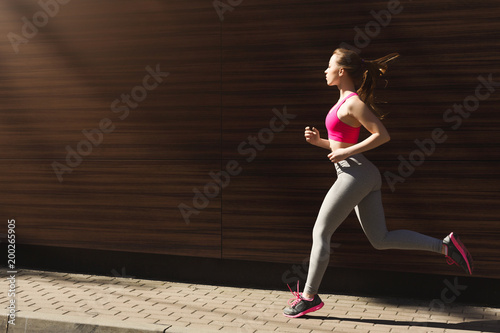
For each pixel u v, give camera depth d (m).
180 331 3.99
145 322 4.21
